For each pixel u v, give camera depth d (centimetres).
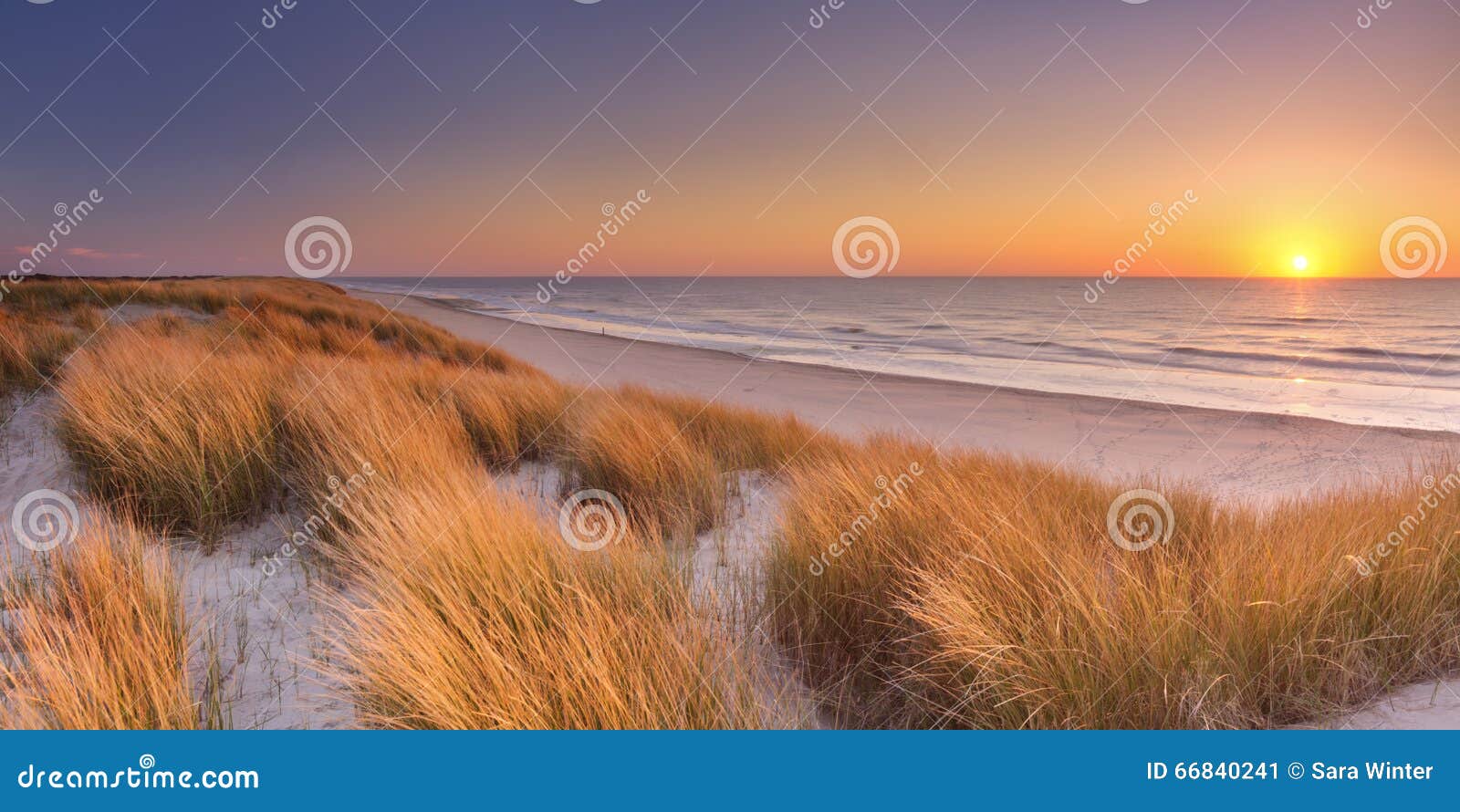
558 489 602
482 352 1919
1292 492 873
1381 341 3303
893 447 755
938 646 308
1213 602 304
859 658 338
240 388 628
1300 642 287
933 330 4094
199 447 485
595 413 743
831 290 11650
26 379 739
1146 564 378
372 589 351
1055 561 336
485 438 686
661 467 575
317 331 1464
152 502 454
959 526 380
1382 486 530
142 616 287
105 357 773
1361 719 272
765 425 895
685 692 259
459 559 334
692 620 303
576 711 254
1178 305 6481
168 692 263
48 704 253
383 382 795
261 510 492
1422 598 325
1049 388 1952
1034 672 277
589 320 4906
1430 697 283
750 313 5884
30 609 292
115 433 502
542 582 320
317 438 555
